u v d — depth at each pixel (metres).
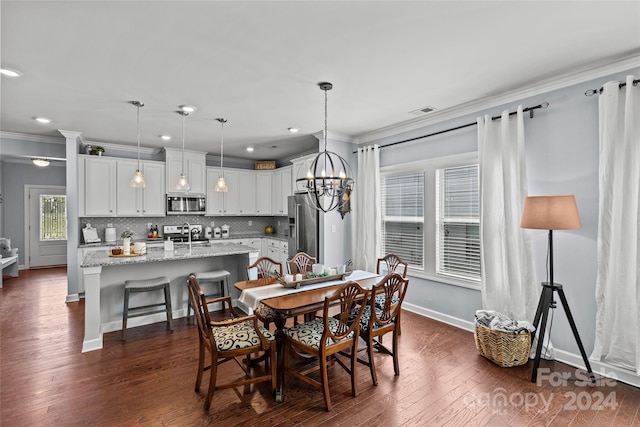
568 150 2.79
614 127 2.43
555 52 2.38
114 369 2.71
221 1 1.78
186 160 5.92
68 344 3.20
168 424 2.02
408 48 2.32
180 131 4.64
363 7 1.84
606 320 2.53
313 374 2.68
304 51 2.35
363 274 3.37
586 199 2.68
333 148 4.80
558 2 1.80
